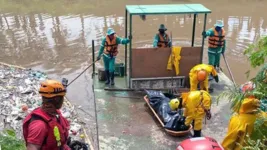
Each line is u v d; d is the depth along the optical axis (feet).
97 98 25.76
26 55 36.35
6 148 10.43
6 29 45.47
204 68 23.11
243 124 12.59
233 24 46.52
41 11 54.85
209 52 29.68
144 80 26.71
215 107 24.41
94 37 41.83
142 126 22.00
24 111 22.77
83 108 24.93
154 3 59.88
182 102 20.40
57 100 8.96
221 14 51.93
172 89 26.76
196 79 22.98
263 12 52.85
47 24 47.50
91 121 23.03
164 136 20.88
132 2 60.29
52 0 63.05
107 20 49.16
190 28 45.57
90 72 31.94
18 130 20.25
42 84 8.93
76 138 20.54
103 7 56.85
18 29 45.34
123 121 22.62
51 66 33.42
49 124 8.72
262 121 10.11
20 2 61.62
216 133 21.26
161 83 26.96
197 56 26.61
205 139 13.89
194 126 19.60
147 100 23.85
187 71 26.86
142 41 40.37
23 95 25.59
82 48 38.34
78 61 34.76
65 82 12.32
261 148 9.83
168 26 46.37
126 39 26.37
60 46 38.99
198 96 18.98
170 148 19.70
